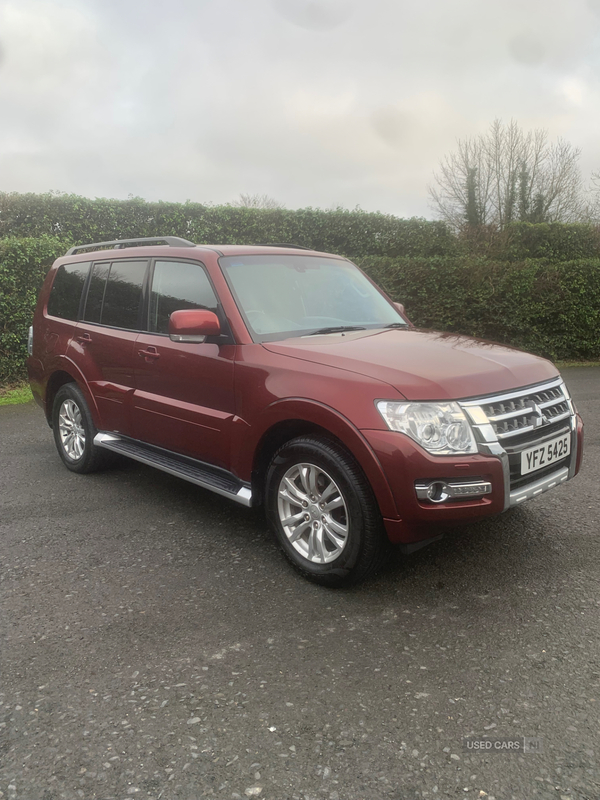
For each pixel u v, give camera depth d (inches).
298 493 135.3
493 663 103.5
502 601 123.8
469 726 88.8
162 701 95.3
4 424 297.0
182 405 160.1
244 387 141.9
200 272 161.8
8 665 104.9
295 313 160.4
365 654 106.9
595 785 77.8
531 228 641.6
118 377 184.7
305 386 129.1
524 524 163.0
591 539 152.6
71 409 213.9
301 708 93.4
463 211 1216.2
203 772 81.1
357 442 118.7
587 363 517.0
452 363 128.7
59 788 78.8
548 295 510.3
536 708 92.2
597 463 219.1
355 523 122.3
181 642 111.3
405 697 95.4
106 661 105.8
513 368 131.6
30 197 439.2
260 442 139.7
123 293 188.7
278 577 136.7
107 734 88.4
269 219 505.0
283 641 111.3
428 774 80.2
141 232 468.8
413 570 138.1
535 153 1188.5
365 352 134.5
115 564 143.8
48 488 199.5
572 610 119.6
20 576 138.0
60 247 378.3
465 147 1206.9
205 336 151.6
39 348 223.6
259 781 79.6
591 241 661.3
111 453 207.0
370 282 195.5
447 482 115.9
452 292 491.5
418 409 116.7
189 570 140.5
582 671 100.7
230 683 99.5
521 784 78.2
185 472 160.1
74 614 121.5
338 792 77.6
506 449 121.0
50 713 92.8
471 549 148.3
